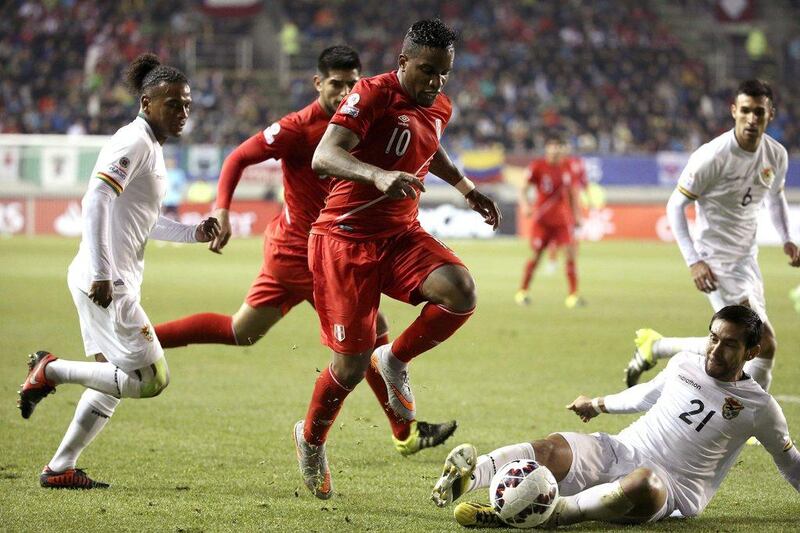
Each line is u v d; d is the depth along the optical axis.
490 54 137.75
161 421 27.11
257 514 18.61
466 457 17.53
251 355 39.06
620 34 145.88
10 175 105.56
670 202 27.23
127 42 134.62
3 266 72.88
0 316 48.06
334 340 20.11
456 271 19.98
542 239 57.69
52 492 19.89
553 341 43.53
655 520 18.14
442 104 20.64
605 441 18.73
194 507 19.00
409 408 22.39
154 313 49.56
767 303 59.16
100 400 20.03
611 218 114.06
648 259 90.69
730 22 151.62
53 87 128.75
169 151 106.88
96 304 19.20
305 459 19.91
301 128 25.06
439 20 19.53
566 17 146.12
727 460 18.64
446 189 112.31
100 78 127.94
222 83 131.62
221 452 23.72
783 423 18.42
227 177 25.48
